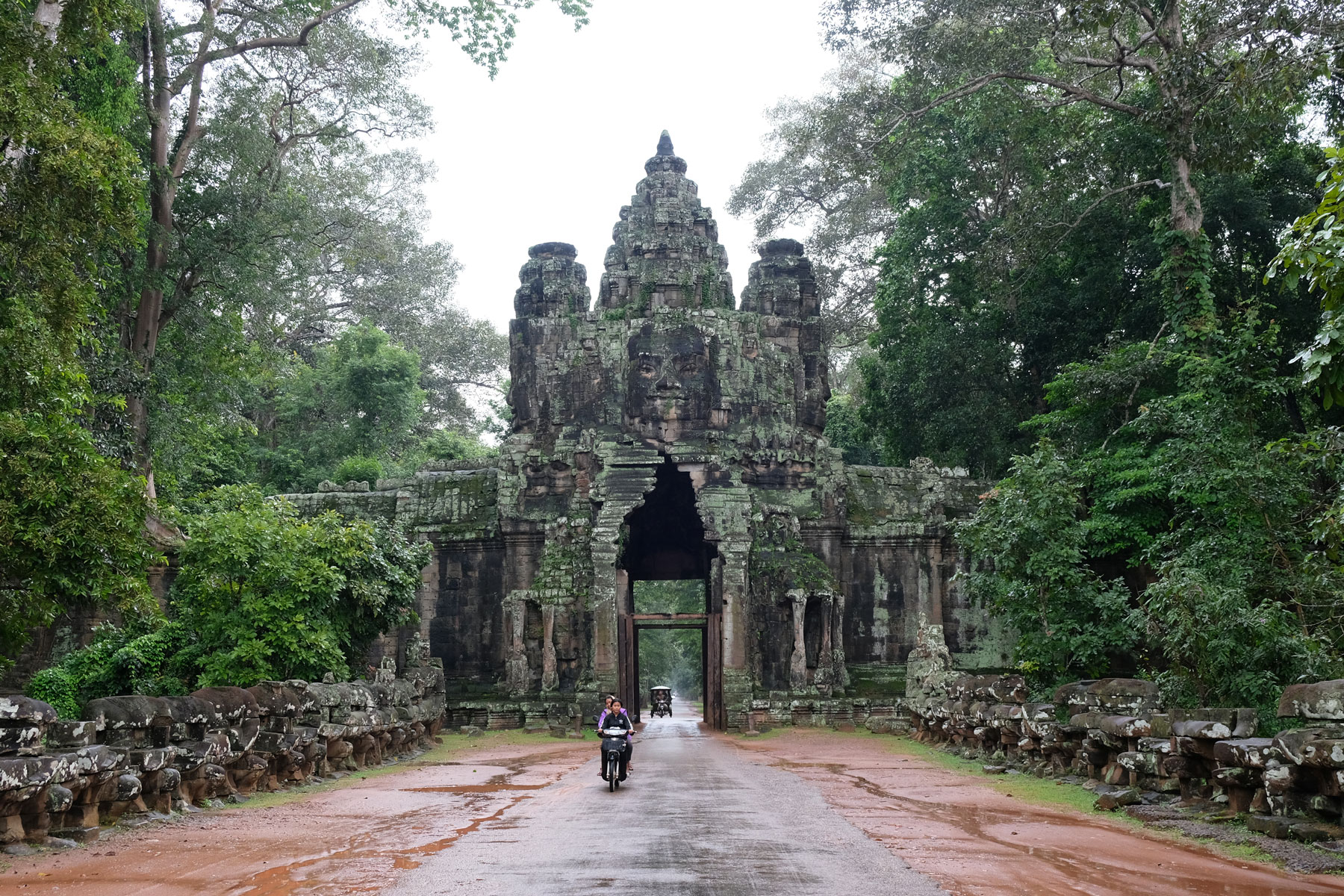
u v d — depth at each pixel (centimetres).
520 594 3578
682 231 4012
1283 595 2058
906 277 4184
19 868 1004
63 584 1672
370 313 6488
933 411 4303
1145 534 2778
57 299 1708
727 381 3791
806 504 3781
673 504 4181
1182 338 2888
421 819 1358
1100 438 3238
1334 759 1055
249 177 3472
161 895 884
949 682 2698
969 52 3039
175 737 1450
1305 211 3350
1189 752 1327
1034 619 2578
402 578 2761
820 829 1241
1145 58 2925
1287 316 3331
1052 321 3962
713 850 1088
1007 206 4034
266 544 2409
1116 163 3441
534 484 3816
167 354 3488
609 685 3419
